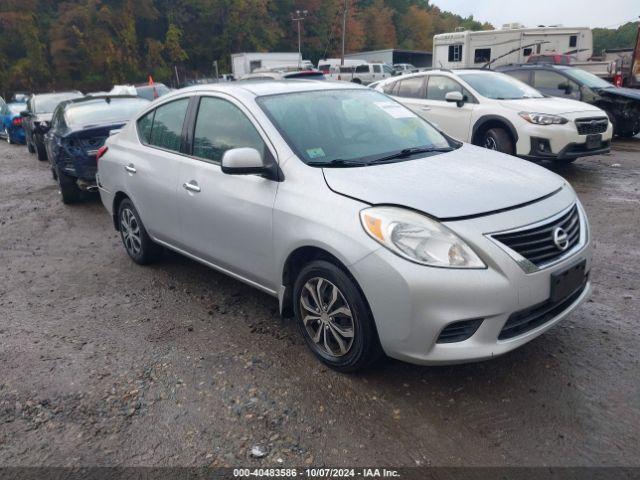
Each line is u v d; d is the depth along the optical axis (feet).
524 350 11.34
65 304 15.03
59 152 25.93
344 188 10.31
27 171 39.14
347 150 12.01
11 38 201.26
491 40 66.03
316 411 9.79
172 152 14.67
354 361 10.37
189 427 9.57
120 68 205.46
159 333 13.01
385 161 11.66
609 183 25.94
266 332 12.75
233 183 12.33
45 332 13.37
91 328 13.46
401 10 331.77
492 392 10.06
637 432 8.87
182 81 225.56
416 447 8.80
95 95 31.35
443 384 10.37
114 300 15.10
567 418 9.27
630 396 9.75
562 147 25.76
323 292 10.75
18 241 21.56
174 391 10.61
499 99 28.48
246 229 12.00
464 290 8.92
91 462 8.87
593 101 37.42
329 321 10.73
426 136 13.61
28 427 9.80
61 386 10.98
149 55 219.61
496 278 9.00
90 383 11.04
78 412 10.14
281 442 9.08
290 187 11.06
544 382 10.26
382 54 174.91
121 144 17.08
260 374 11.02
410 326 9.21
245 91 13.20
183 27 240.53
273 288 11.98
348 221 9.80
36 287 16.44
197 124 13.97
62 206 27.32
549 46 65.05
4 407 10.38
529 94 29.71
